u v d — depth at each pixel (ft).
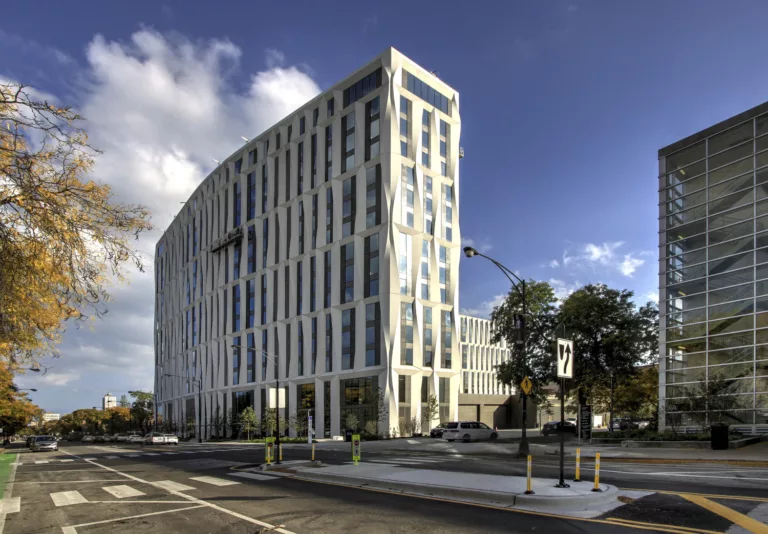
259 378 217.36
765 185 92.79
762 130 94.48
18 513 39.04
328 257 193.36
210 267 268.82
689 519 28.58
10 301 28.89
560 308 127.65
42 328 33.27
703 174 103.55
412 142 185.47
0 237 26.40
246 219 239.50
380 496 40.22
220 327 250.37
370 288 176.24
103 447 183.11
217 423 236.02
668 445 81.05
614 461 65.57
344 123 194.80
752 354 90.74
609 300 118.11
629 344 115.55
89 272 28.84
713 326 97.60
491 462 65.92
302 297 199.82
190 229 305.53
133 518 34.91
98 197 28.35
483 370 329.72
